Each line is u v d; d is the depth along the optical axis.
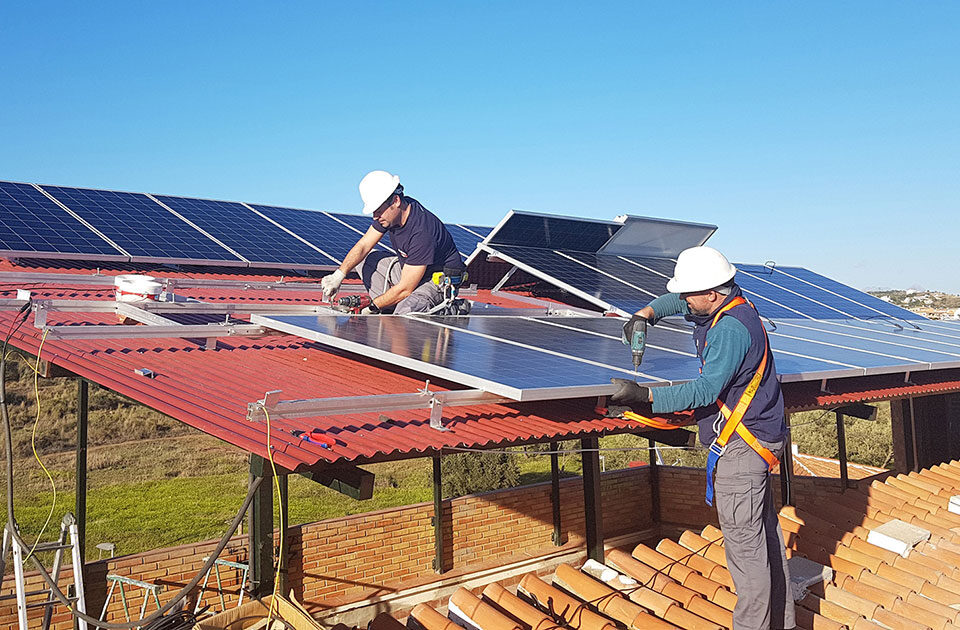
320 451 4.73
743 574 5.00
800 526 8.14
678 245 14.70
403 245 8.37
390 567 12.28
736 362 4.73
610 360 6.48
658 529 15.68
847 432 29.02
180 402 5.55
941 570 7.34
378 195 7.98
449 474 23.58
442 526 12.80
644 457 27.67
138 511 22.75
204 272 13.54
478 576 12.98
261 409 5.09
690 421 6.12
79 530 8.40
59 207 13.85
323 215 18.53
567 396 5.23
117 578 9.03
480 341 6.83
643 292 11.55
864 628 6.09
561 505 14.30
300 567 11.39
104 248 12.32
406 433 5.38
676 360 6.80
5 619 9.04
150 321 7.82
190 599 10.04
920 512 8.97
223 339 7.98
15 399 32.28
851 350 9.03
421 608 5.87
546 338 7.43
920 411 14.88
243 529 12.84
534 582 6.54
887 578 7.14
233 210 16.80
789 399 8.24
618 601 6.24
